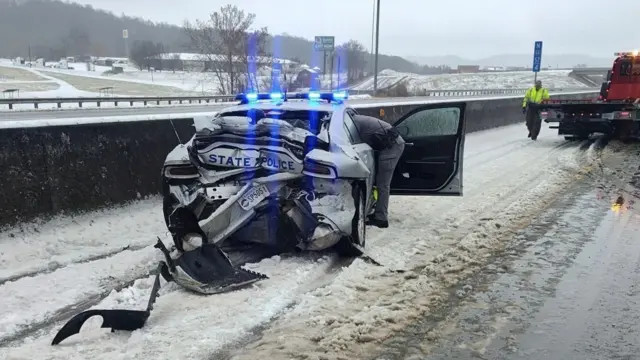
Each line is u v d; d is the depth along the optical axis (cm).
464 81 8912
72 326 392
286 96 720
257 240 563
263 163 546
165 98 3231
